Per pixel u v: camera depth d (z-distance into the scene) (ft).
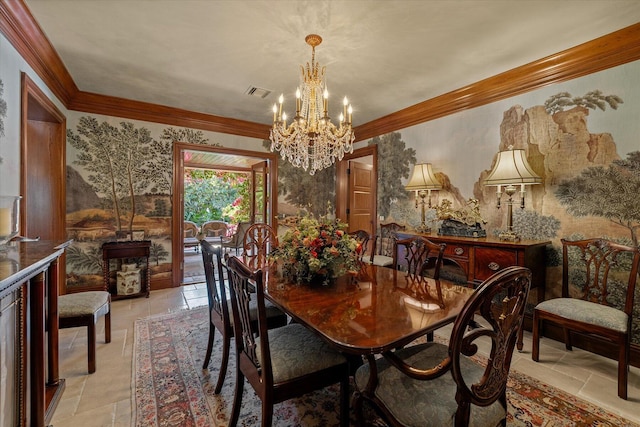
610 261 7.52
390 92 10.78
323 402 5.74
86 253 11.57
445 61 8.48
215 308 6.58
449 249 9.45
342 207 17.19
